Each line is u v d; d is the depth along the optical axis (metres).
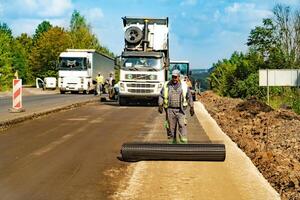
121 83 29.27
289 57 66.94
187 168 10.34
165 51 30.97
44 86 66.44
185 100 12.36
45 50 85.00
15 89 21.98
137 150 10.97
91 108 27.55
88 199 7.84
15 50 110.12
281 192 8.60
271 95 42.66
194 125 18.75
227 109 28.14
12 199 7.81
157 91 29.05
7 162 10.74
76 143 13.55
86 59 50.25
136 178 9.36
